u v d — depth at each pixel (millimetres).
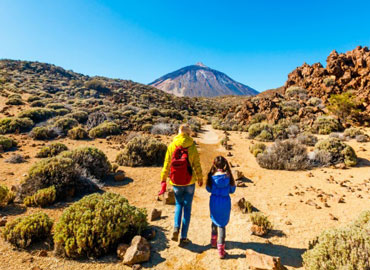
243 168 9781
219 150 13898
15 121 16000
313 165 9859
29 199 5121
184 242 3826
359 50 32219
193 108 56375
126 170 8891
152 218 4844
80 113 22172
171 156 3705
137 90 70062
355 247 2756
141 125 22734
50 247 3611
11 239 3584
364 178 7922
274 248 3758
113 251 3648
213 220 3582
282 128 18578
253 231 4238
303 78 39000
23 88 40094
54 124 17094
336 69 32625
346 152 10117
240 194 6543
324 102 29406
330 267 2717
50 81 57531
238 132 23656
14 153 10258
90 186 6352
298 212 5234
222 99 99188
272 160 9891
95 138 15938
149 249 3537
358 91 26703
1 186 5016
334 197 6016
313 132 18984
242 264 3311
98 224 3625
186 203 3779
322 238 3250
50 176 5832
